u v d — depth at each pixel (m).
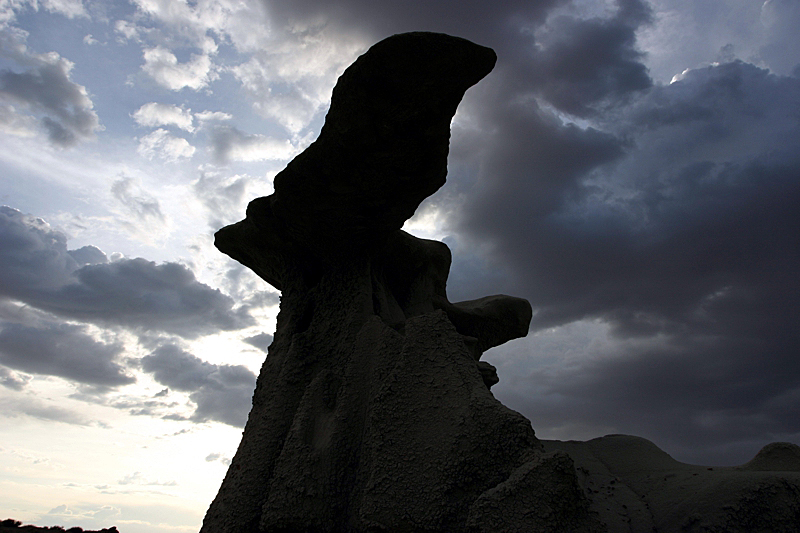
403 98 6.84
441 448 6.80
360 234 9.24
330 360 8.98
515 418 6.68
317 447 7.57
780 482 6.28
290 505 7.06
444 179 8.33
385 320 9.70
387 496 6.64
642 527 6.84
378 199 8.39
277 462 7.61
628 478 8.26
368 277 9.63
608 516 7.09
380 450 7.02
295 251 10.12
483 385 7.44
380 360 8.05
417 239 11.37
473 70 6.76
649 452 9.10
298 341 9.21
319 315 9.57
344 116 7.12
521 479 5.95
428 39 6.38
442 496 6.46
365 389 8.04
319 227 9.13
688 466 8.38
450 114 7.23
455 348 7.72
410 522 6.42
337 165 7.76
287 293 10.23
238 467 8.26
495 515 5.78
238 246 11.13
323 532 7.00
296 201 8.62
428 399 7.29
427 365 7.60
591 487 7.89
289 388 8.73
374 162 7.68
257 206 9.52
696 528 6.42
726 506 6.35
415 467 6.78
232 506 7.70
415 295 11.35
